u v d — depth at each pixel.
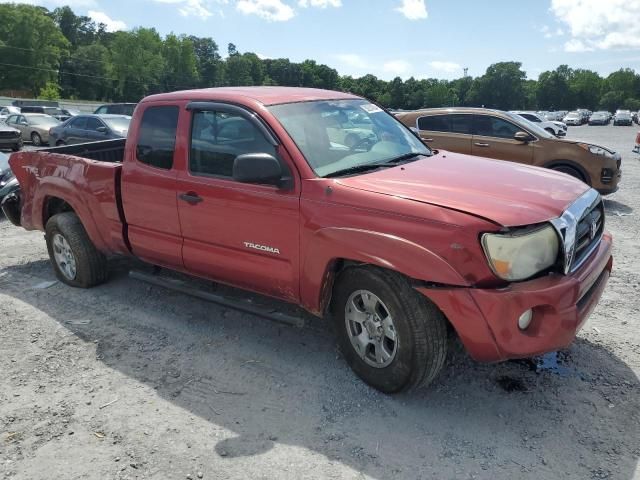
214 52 141.00
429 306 3.23
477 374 3.74
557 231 3.14
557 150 9.59
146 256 4.82
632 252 6.54
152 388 3.74
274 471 2.90
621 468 2.84
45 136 23.77
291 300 3.88
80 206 5.14
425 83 133.38
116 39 118.25
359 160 3.94
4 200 6.46
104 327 4.69
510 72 140.50
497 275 3.02
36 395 3.70
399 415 3.34
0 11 106.19
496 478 2.80
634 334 4.28
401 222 3.17
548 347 3.09
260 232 3.83
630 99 132.25
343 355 3.76
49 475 2.94
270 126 3.79
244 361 4.05
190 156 4.25
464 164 4.07
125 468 2.97
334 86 135.25
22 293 5.54
